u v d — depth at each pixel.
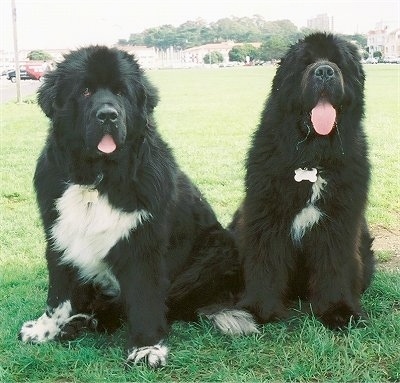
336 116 2.11
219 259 2.23
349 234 2.14
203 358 1.90
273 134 2.16
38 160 2.05
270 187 2.14
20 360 1.87
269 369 1.85
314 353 1.87
